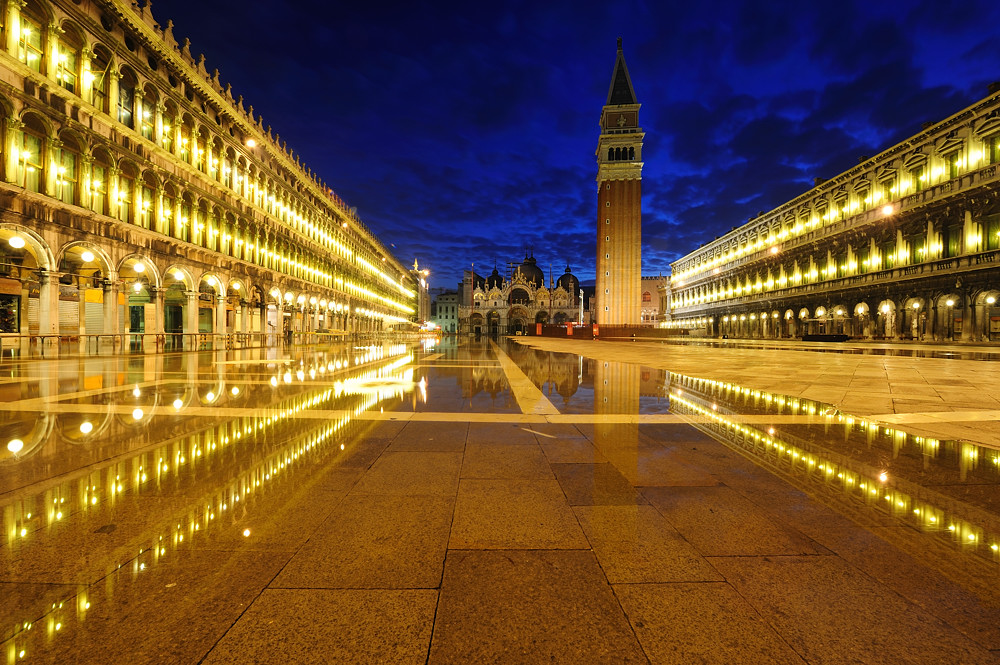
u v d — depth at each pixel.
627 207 82.44
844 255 49.41
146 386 10.59
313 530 3.19
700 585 2.55
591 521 3.37
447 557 2.84
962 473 4.48
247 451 5.20
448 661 1.98
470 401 8.81
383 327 82.50
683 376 13.52
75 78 20.28
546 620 2.26
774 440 5.79
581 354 26.91
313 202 47.62
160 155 24.91
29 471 4.43
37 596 2.40
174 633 2.14
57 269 19.19
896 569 2.70
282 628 2.18
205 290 30.97
